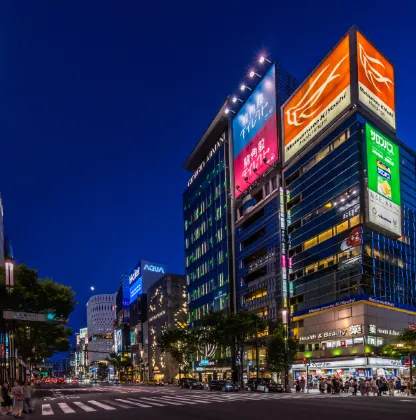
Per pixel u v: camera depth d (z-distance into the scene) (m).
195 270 120.00
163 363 141.62
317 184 72.19
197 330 85.88
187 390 60.44
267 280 81.31
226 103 106.31
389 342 59.62
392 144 68.62
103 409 26.38
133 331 187.38
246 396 38.81
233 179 102.62
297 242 75.06
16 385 22.72
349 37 68.44
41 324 45.56
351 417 18.09
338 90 69.38
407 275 66.25
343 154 66.94
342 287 62.78
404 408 23.00
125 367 178.00
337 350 61.47
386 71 73.56
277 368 57.59
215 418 18.94
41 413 24.56
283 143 82.94
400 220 66.62
